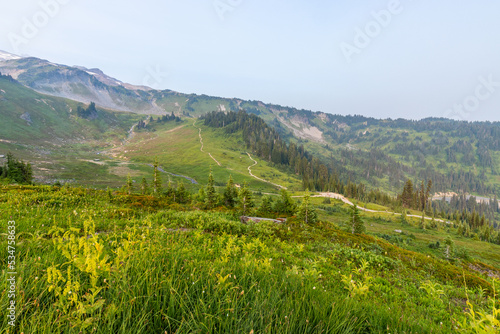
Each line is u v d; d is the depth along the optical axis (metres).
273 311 2.59
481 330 2.37
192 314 2.29
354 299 3.66
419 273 13.94
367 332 2.77
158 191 80.31
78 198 16.17
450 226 126.94
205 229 13.97
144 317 2.21
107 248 4.70
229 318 2.44
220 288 2.82
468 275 14.50
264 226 19.27
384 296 7.67
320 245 16.12
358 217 53.56
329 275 8.68
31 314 2.05
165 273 3.02
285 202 50.06
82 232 7.79
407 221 123.06
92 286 2.47
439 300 7.43
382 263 13.45
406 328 2.93
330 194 177.75
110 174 179.62
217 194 58.19
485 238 104.44
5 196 13.58
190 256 4.57
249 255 6.14
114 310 2.10
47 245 3.90
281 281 3.67
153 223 12.27
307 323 2.43
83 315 2.10
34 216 9.01
